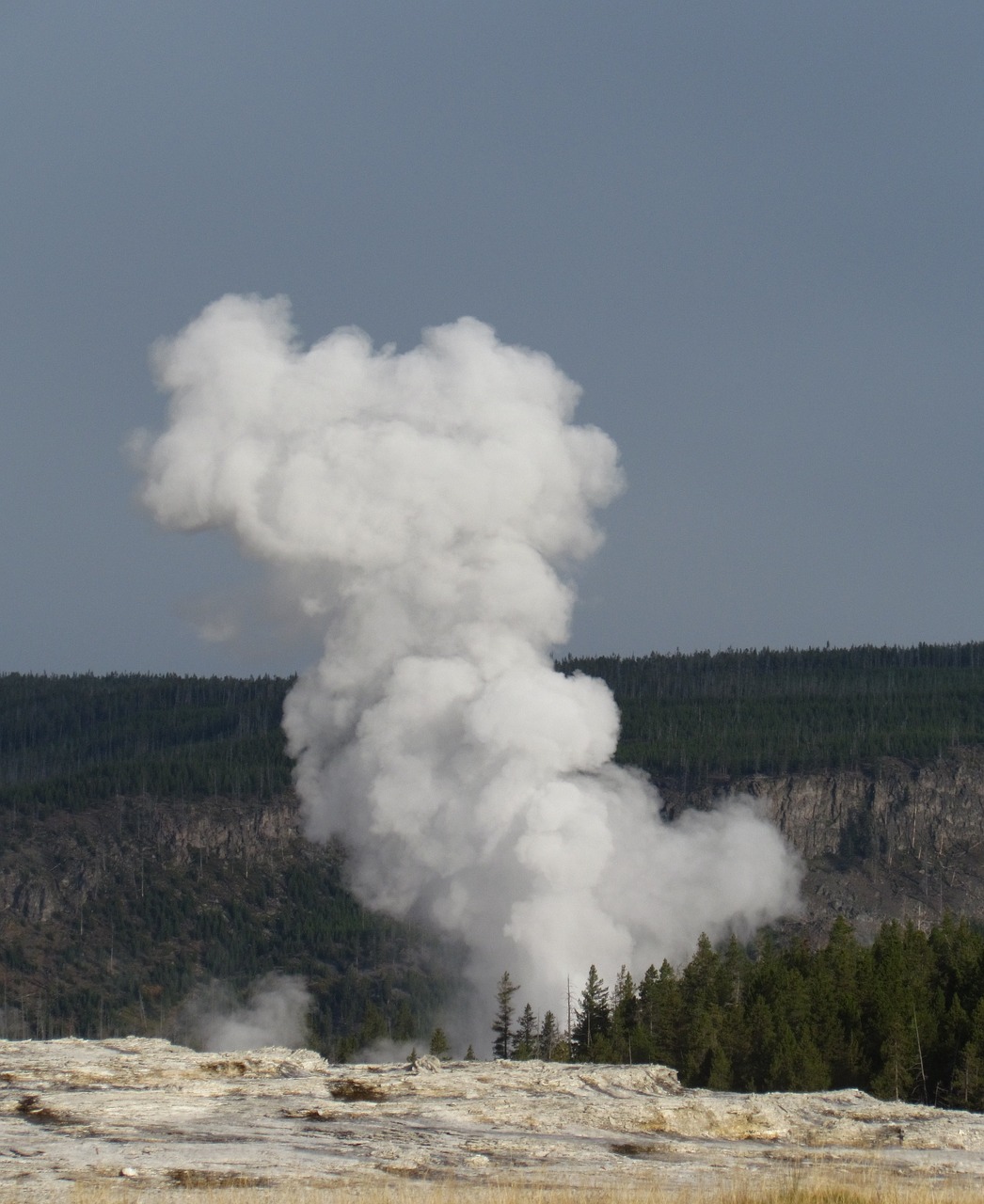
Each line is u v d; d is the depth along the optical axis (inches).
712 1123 5570.9
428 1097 5659.5
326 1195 3949.3
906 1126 5674.2
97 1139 4726.9
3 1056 6048.2
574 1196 4023.1
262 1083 5679.1
